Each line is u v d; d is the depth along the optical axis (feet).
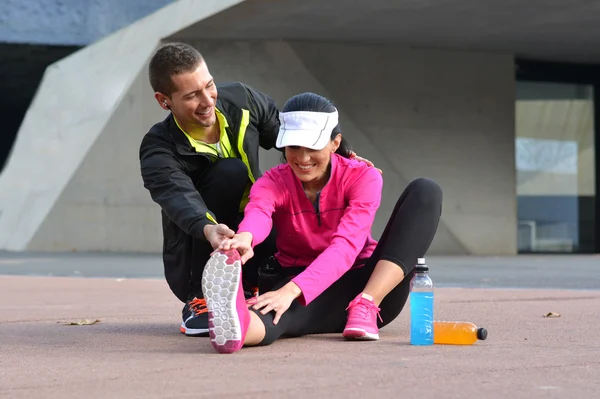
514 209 75.41
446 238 73.72
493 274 43.62
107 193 71.15
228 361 13.93
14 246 76.07
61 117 77.46
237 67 69.77
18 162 80.43
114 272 45.29
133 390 11.56
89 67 77.82
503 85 75.41
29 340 17.28
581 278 40.40
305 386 11.69
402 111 72.90
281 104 70.54
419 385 11.75
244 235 15.31
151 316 22.95
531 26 65.92
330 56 71.41
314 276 15.58
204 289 14.39
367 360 13.96
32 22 104.12
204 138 17.70
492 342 16.49
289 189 16.57
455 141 74.13
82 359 14.49
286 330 16.11
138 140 69.97
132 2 105.29
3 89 113.91
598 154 79.82
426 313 15.81
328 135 15.69
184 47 16.57
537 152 78.69
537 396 11.08
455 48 73.72
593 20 64.08
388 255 16.31
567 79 79.66
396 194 72.49
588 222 79.41
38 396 11.25
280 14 62.03
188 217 16.24
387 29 66.69
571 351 15.23
